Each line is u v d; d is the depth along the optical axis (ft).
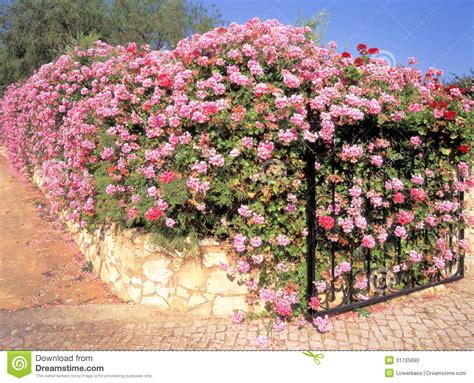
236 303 13.48
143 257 14.70
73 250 21.07
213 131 12.61
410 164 14.80
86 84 22.06
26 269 18.81
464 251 16.29
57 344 12.21
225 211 13.56
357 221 13.01
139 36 47.75
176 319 13.53
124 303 15.06
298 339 12.19
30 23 45.62
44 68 24.40
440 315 13.73
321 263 13.38
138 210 14.20
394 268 14.38
